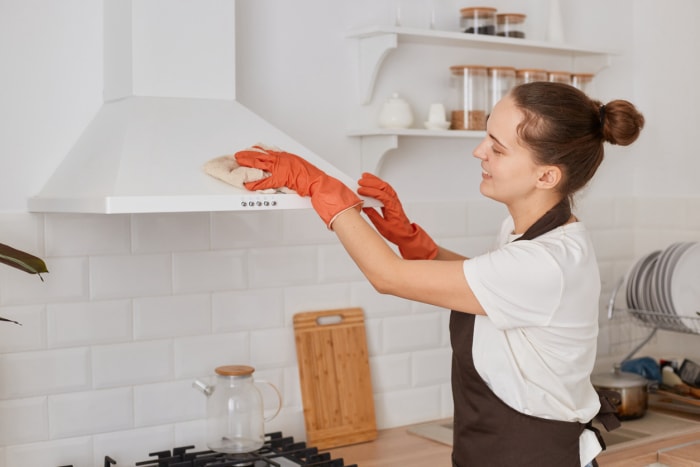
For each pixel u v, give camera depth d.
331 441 2.36
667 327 2.69
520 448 1.66
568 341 1.63
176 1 1.92
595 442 1.76
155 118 1.83
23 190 2.01
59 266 2.04
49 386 2.05
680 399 2.64
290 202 1.69
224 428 2.09
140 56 1.89
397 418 2.57
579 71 2.91
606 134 1.65
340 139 2.44
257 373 2.33
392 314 2.56
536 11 2.84
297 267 2.38
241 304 2.29
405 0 2.55
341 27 2.43
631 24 3.09
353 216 1.64
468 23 2.54
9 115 1.99
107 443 2.12
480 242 2.72
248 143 1.84
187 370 2.22
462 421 1.75
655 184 3.04
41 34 2.02
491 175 1.68
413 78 2.57
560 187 1.65
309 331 2.38
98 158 1.78
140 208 1.56
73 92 2.06
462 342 1.72
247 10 2.27
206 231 2.23
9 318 1.99
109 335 2.12
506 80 2.51
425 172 2.60
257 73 2.29
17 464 2.02
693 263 2.61
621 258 3.07
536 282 1.57
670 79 2.98
